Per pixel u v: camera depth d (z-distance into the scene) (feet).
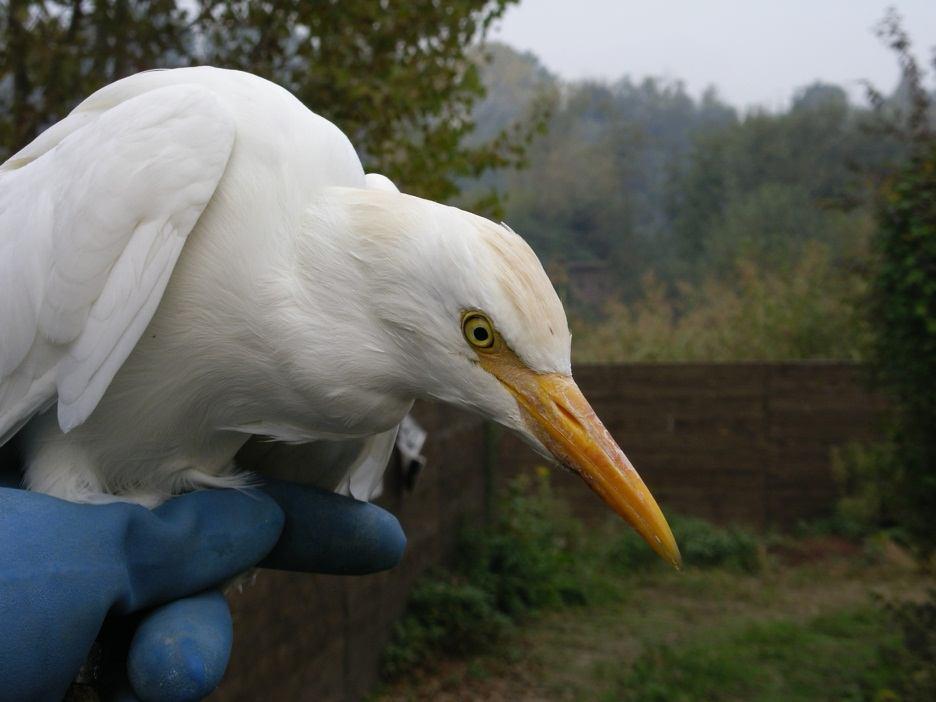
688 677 3.63
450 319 0.84
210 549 0.88
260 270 0.86
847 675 3.58
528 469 6.03
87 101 1.02
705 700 3.45
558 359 0.85
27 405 0.88
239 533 0.90
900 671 3.23
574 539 5.54
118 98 0.99
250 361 0.87
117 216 0.84
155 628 0.83
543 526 5.20
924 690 2.96
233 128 0.87
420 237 0.83
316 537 0.98
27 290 0.87
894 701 3.05
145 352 0.88
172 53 3.01
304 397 0.88
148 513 0.85
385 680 3.52
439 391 0.87
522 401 0.85
